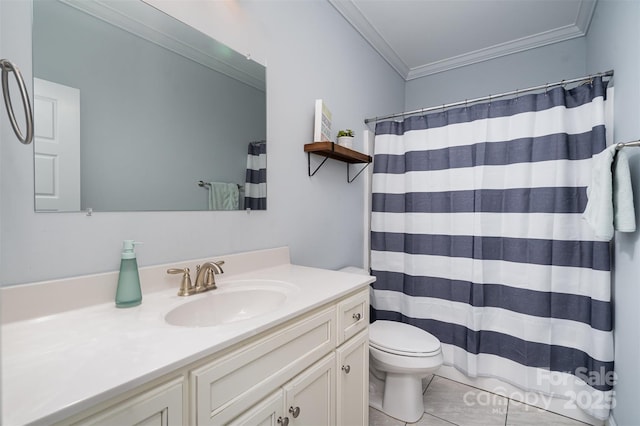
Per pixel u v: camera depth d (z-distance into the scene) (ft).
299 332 2.84
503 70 8.29
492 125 5.85
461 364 6.19
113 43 3.01
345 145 5.86
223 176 4.02
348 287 3.54
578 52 7.35
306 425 2.97
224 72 4.03
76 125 2.75
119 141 3.04
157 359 1.84
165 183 3.41
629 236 4.24
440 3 6.34
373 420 5.10
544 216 5.32
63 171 2.67
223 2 4.01
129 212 3.11
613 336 4.76
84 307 2.70
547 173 5.31
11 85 2.43
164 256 3.39
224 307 3.37
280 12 4.86
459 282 6.22
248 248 4.33
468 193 6.12
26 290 2.39
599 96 4.90
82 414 1.50
